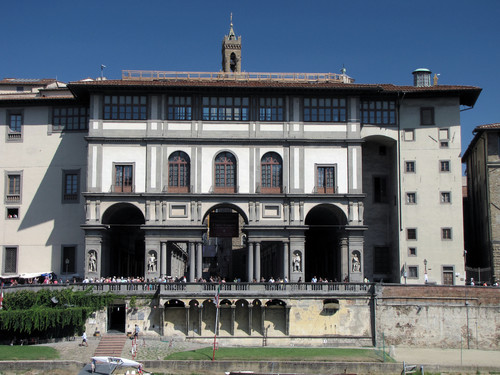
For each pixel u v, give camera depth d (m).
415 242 72.19
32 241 72.81
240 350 58.69
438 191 72.69
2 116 74.81
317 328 61.62
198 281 65.31
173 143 68.62
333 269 73.25
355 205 68.56
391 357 58.25
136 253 82.94
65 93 79.00
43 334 59.12
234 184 68.62
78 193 73.12
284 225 67.56
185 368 54.69
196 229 67.00
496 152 73.06
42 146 74.19
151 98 69.12
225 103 69.62
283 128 69.50
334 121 70.06
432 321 62.47
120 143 68.50
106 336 60.22
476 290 63.19
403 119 73.50
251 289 61.69
